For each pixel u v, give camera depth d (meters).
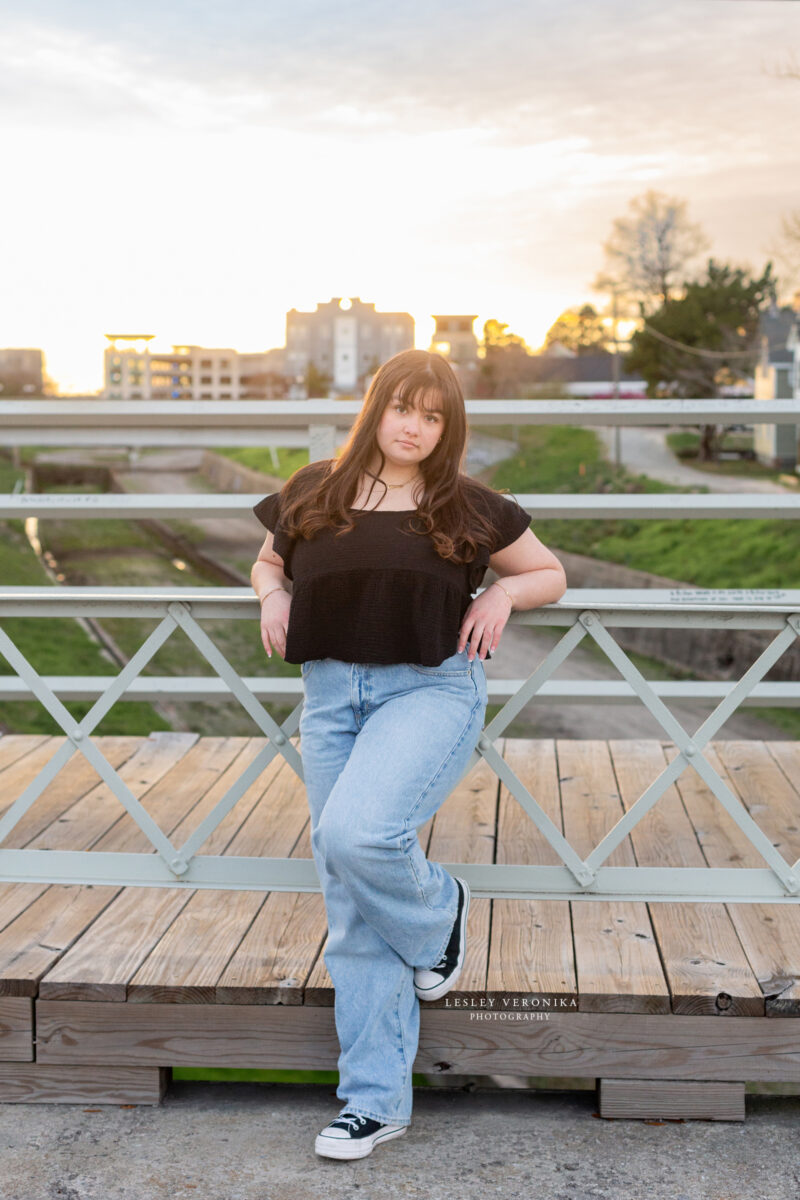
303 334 123.94
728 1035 2.29
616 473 51.09
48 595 2.54
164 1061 2.37
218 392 108.62
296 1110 2.40
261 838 3.27
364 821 2.03
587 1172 2.15
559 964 2.44
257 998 2.33
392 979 2.18
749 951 2.51
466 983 2.34
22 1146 2.25
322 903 2.84
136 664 2.56
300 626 2.13
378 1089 2.17
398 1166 2.17
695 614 2.43
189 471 62.44
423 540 2.08
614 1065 2.32
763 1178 2.13
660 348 55.91
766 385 51.41
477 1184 2.11
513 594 2.21
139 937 2.61
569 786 3.84
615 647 2.46
